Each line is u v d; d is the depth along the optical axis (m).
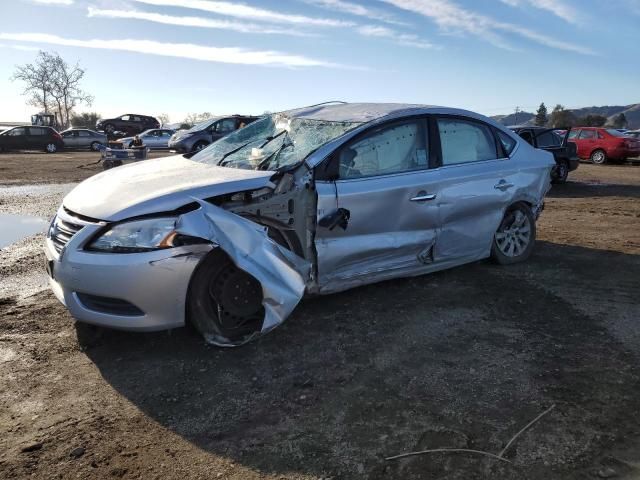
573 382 3.29
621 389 3.21
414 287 4.93
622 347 3.76
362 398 3.12
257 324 3.79
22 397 3.13
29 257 6.16
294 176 3.94
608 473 2.50
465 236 5.00
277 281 3.60
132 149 15.18
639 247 6.60
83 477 2.48
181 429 2.85
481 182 5.02
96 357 3.62
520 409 3.00
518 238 5.66
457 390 3.20
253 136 5.09
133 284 3.35
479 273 5.36
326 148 4.11
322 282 4.13
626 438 2.75
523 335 3.95
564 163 14.35
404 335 3.94
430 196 4.61
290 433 2.80
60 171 17.34
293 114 5.09
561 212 9.68
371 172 4.34
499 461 2.58
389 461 2.58
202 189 3.66
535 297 4.71
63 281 3.50
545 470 2.52
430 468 2.53
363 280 4.39
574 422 2.88
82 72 59.41
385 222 4.36
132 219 3.43
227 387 3.25
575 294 4.80
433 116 4.83
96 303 3.50
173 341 3.81
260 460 2.60
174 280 3.43
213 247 3.49
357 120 4.49
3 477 2.47
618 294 4.81
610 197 11.98
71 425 2.87
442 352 3.68
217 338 3.66
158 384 3.28
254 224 3.63
